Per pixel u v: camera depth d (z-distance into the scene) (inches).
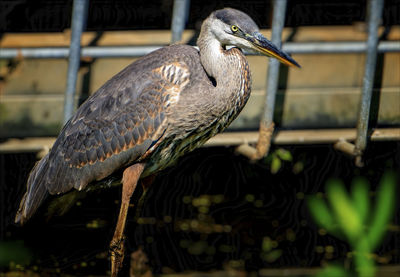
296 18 544.4
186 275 418.9
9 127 413.7
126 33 446.9
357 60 427.8
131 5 567.2
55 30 511.5
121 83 343.0
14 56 399.2
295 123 431.8
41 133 418.3
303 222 470.3
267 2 558.9
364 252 392.8
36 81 410.0
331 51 407.2
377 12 391.9
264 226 465.1
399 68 424.2
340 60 426.0
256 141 419.5
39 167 367.2
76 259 428.5
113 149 342.3
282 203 487.8
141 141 339.0
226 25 331.6
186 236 453.4
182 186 495.2
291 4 569.3
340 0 577.6
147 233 454.9
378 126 432.5
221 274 420.5
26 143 412.8
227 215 475.2
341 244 447.8
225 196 494.3
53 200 368.2
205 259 433.7
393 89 426.6
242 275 418.9
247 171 500.4
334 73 427.8
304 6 566.9
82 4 381.7
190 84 335.3
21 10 536.4
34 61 406.6
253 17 539.2
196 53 344.5
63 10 547.2
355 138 423.8
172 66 335.3
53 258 428.5
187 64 336.8
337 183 498.9
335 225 462.0
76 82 396.5
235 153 483.5
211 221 468.4
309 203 484.4
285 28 457.1
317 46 406.6
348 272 419.2
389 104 428.5
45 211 379.9
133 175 350.0
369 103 405.1
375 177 501.0
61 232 453.4
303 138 420.5
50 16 532.4
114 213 472.1
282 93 425.4
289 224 467.8
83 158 348.2
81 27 386.0
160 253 438.3
